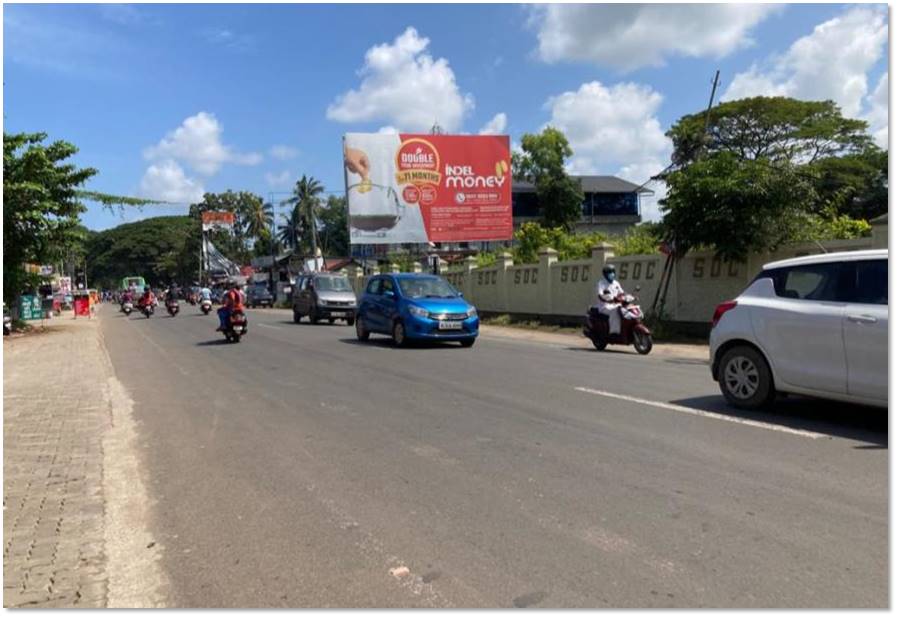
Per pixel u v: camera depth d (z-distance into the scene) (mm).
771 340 7223
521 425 7266
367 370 11750
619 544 4180
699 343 15773
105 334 23109
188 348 16938
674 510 4691
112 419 8461
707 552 4027
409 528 4562
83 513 5113
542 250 22531
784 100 48875
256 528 4699
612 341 14312
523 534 4387
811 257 7160
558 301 21812
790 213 14961
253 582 3912
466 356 13547
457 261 39469
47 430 7859
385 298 16312
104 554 4379
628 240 23688
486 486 5328
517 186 63406
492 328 22594
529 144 57250
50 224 21828
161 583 3949
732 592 3566
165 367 13391
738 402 7637
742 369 7582
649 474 5465
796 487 5062
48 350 17469
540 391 9234
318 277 26547
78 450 6945
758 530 4316
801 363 6961
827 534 4230
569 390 9242
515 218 63438
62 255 23750
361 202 33094
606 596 3572
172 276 102750
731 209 15062
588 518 4605
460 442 6656
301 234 67438
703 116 49969
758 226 14977
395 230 33438
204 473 6016
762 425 6871
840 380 6637
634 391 9031
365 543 4363
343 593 3730
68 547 4492
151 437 7449
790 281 7273
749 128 49812
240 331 18078
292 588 3820
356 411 8305
